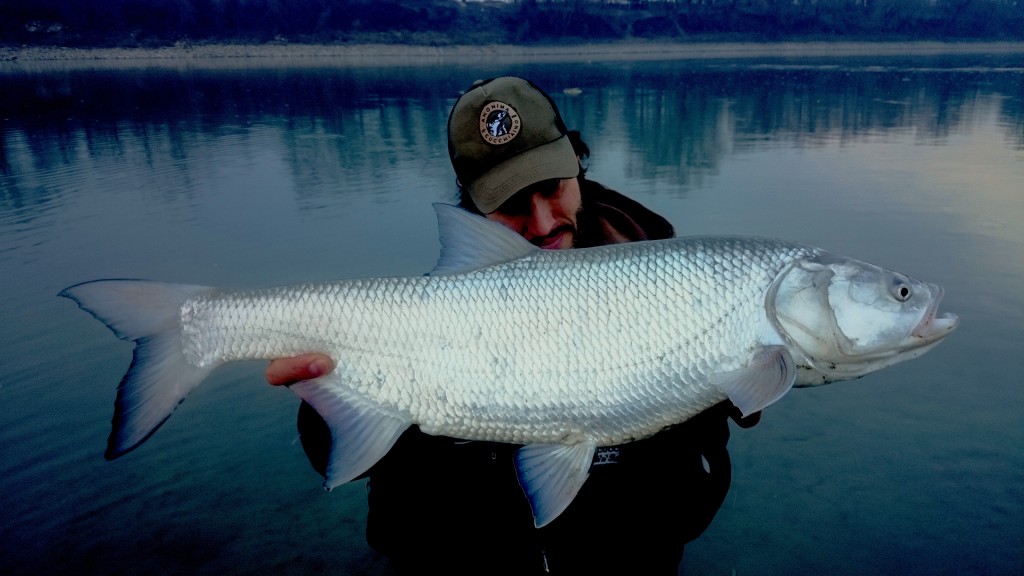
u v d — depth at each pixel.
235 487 1.06
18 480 1.05
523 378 0.64
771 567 0.87
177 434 1.17
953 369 1.25
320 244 2.12
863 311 0.64
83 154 3.79
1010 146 3.66
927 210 2.34
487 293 0.65
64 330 1.52
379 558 0.93
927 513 0.93
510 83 0.77
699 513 0.74
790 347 0.64
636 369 0.63
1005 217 2.23
